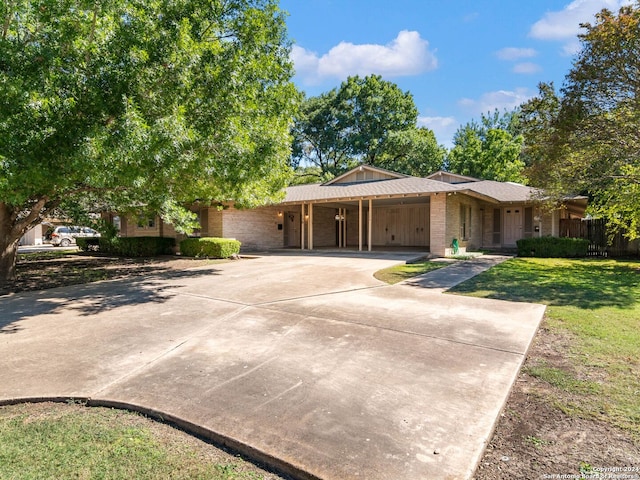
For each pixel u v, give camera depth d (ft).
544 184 38.60
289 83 34.17
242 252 56.49
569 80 33.35
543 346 13.58
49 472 6.95
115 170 20.13
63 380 10.88
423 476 6.54
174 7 24.41
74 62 20.01
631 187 33.35
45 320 17.48
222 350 13.19
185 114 23.71
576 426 8.38
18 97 17.48
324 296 22.02
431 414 8.69
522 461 7.18
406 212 67.56
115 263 43.16
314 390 10.00
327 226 73.05
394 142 109.09
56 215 37.68
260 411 8.91
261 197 39.70
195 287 25.54
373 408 8.99
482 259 44.24
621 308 18.89
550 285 25.63
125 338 14.67
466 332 14.88
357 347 13.28
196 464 7.25
